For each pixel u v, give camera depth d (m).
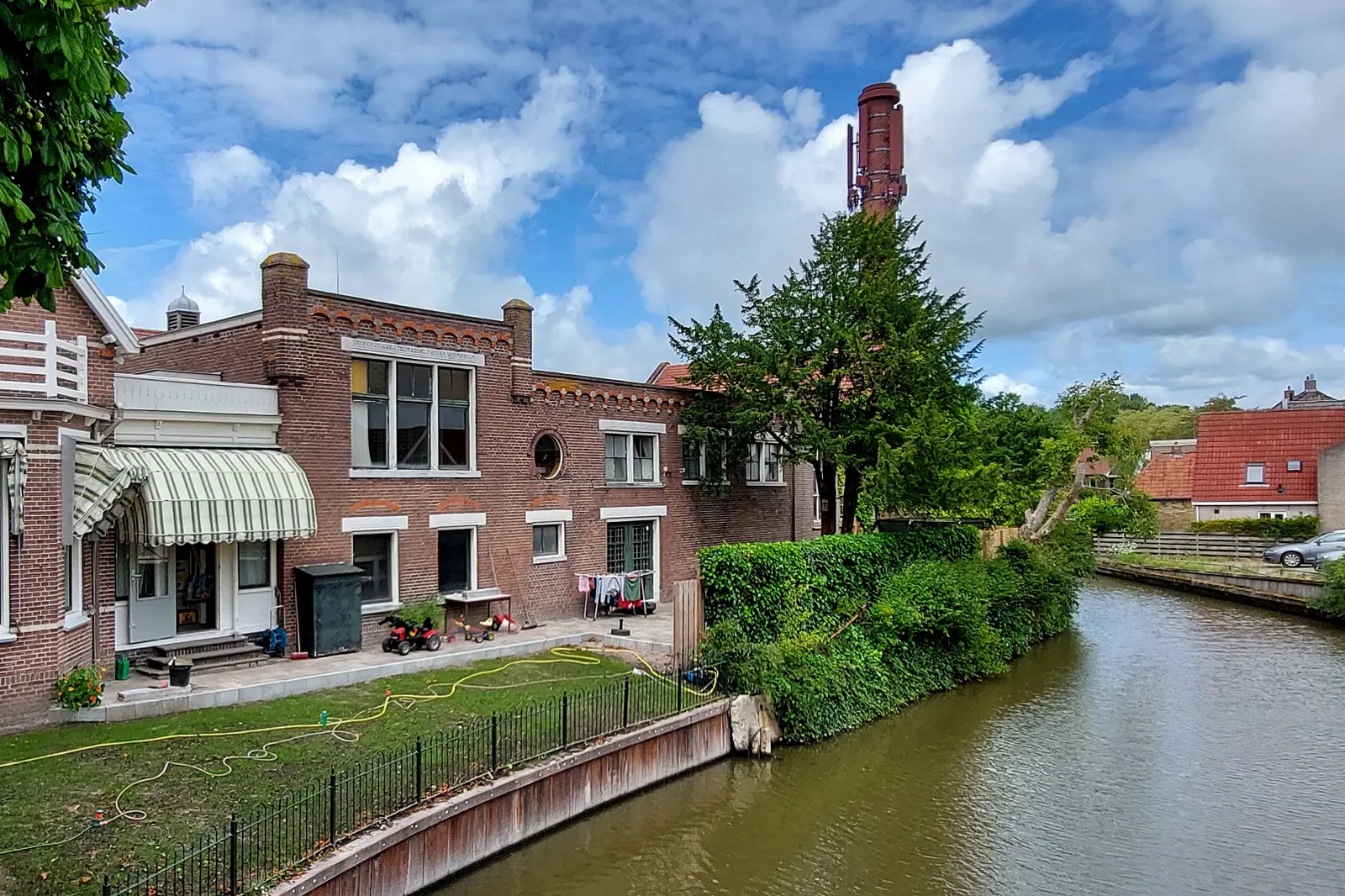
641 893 11.35
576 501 22.92
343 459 18.05
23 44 5.90
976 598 24.42
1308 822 14.23
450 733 13.00
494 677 16.47
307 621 16.91
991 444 27.86
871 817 14.16
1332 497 46.56
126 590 15.10
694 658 17.72
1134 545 48.88
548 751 12.82
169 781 10.72
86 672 12.87
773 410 24.53
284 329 17.06
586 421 23.27
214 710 13.58
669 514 25.67
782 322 24.95
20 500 12.12
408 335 19.14
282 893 8.41
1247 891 11.98
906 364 23.67
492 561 20.83
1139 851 13.11
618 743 13.73
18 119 5.93
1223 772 16.48
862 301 24.36
